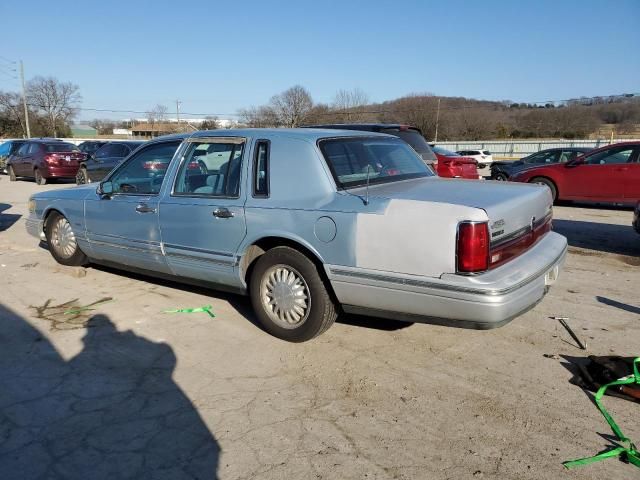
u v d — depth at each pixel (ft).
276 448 9.62
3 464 9.21
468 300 10.82
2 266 21.93
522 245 12.53
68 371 12.58
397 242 11.48
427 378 12.17
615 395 11.27
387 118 220.02
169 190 16.11
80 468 9.11
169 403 11.16
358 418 10.57
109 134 295.07
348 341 14.17
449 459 9.30
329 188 12.87
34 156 63.93
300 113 189.67
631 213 37.63
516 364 12.83
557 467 9.07
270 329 14.32
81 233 19.35
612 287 19.06
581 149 54.29
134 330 15.01
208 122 220.64
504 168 58.70
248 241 14.03
